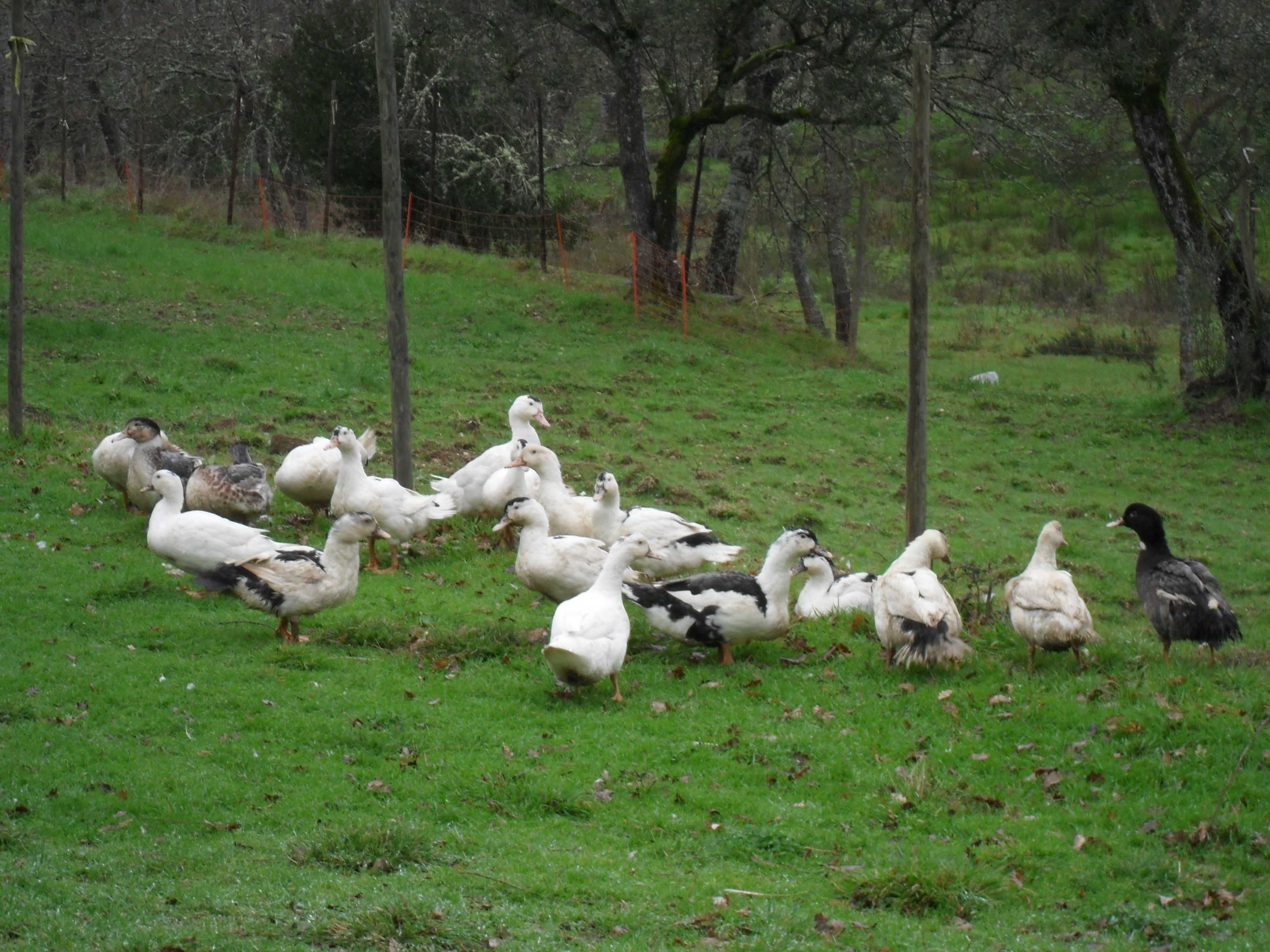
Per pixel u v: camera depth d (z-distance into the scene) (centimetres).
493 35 2648
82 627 994
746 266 3884
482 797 758
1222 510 1880
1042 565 981
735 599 958
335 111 3047
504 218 3341
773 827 726
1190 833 721
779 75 2881
